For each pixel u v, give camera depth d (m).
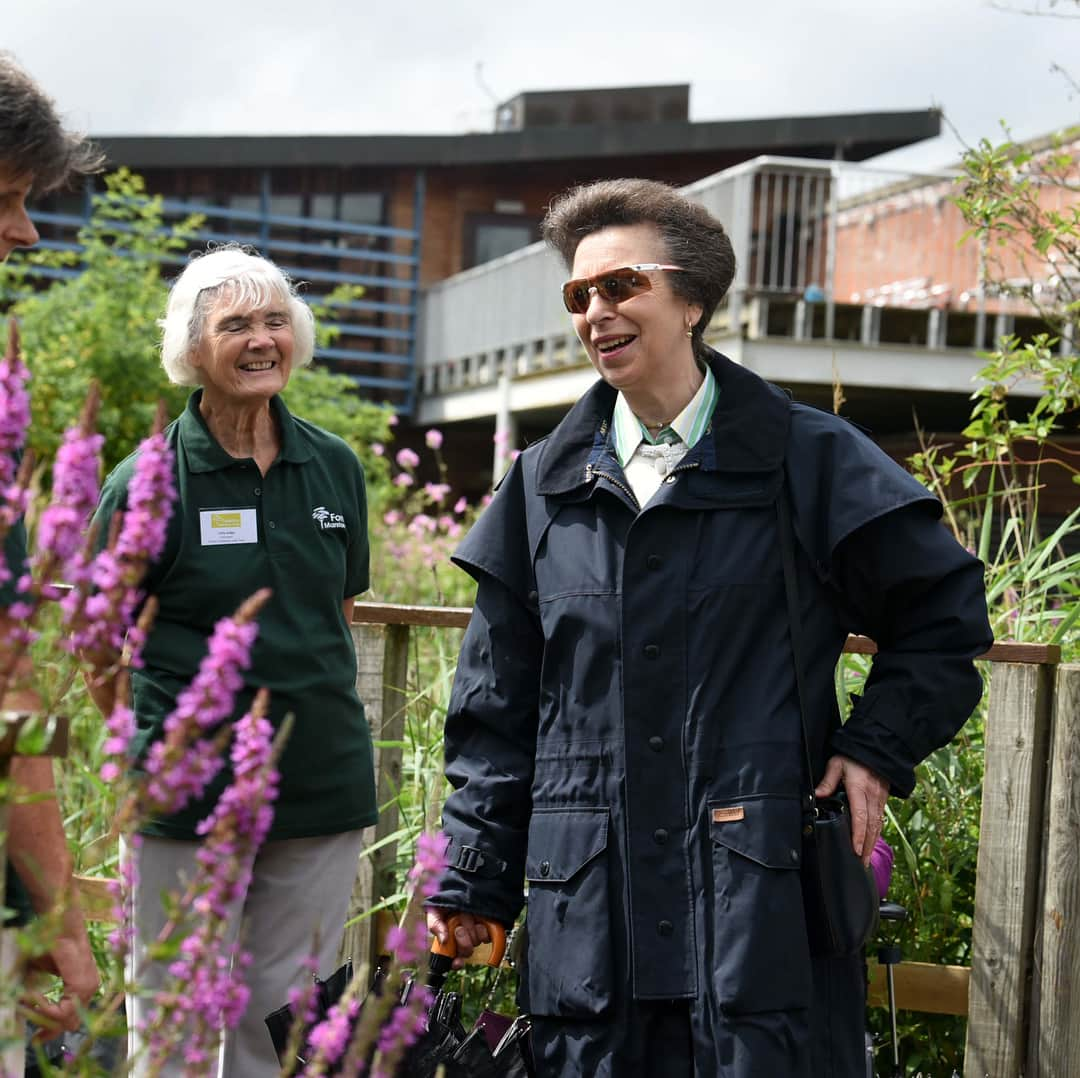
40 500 4.62
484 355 16.08
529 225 18.12
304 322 2.84
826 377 10.98
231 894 1.45
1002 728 3.05
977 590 2.19
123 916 1.50
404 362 17.55
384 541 7.47
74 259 11.62
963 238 4.45
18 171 1.77
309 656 2.71
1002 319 10.93
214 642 1.41
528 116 20.23
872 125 16.23
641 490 2.27
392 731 3.59
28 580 1.39
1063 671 2.94
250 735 1.45
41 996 1.71
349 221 17.66
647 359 2.26
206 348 2.70
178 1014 1.46
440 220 17.98
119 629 1.45
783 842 2.09
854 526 2.16
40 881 1.47
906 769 2.14
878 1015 3.38
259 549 2.71
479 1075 2.14
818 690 2.19
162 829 2.59
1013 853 3.03
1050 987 2.95
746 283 11.09
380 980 2.13
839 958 2.17
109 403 10.43
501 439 8.15
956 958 3.39
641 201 2.30
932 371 11.09
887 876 2.75
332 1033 1.53
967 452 4.36
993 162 4.36
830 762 2.17
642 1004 2.11
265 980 2.74
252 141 16.58
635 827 2.14
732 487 2.21
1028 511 4.48
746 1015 2.04
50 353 10.38
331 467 2.88
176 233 11.84
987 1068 3.03
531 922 2.23
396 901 3.40
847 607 2.27
